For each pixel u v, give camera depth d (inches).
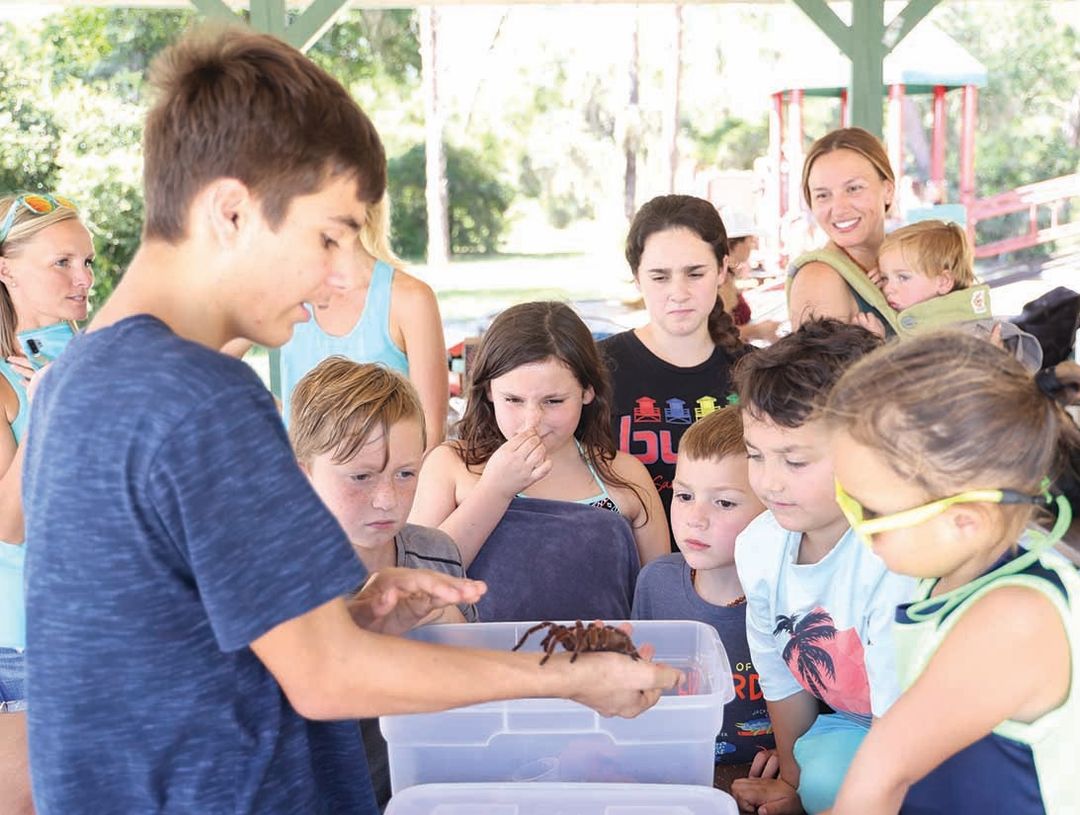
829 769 78.9
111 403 47.8
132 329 49.7
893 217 441.7
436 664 53.4
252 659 52.1
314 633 49.9
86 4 283.3
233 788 51.4
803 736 85.2
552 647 61.6
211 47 52.0
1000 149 1091.3
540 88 1242.0
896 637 63.2
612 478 108.5
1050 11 1104.2
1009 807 58.7
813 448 73.5
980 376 55.1
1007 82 1107.9
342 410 81.3
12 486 99.0
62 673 49.2
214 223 50.6
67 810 50.0
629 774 70.3
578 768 70.4
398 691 52.1
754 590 84.5
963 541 56.1
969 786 60.7
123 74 786.8
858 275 139.3
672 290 118.3
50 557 49.0
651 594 97.7
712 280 119.3
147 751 50.2
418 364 131.4
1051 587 55.7
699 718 69.3
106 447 47.5
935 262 139.9
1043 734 56.6
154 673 49.3
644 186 1205.7
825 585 79.2
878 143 149.0
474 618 94.6
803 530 76.8
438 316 133.8
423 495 107.3
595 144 1239.5
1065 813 57.1
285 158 49.7
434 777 71.4
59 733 49.6
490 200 1239.5
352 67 1141.7
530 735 70.6
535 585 98.2
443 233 1080.8
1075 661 55.7
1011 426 54.4
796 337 77.6
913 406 54.9
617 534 101.0
